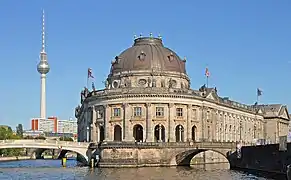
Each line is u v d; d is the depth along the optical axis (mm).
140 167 112500
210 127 140750
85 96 157500
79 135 197750
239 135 168375
